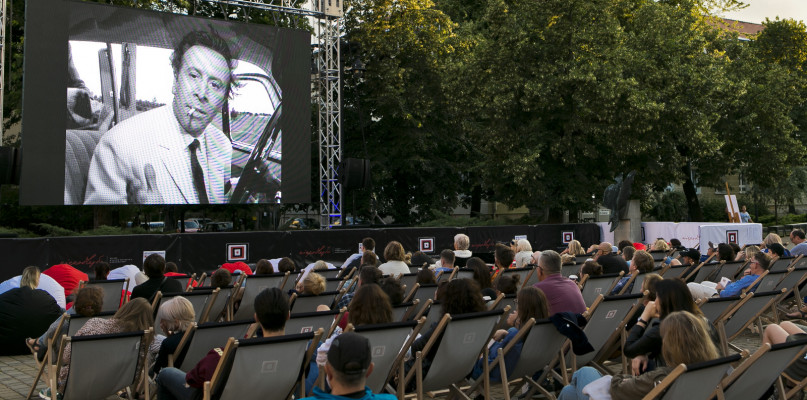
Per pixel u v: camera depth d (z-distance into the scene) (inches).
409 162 1073.5
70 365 180.2
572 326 201.9
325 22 797.9
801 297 369.1
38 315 316.5
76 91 622.5
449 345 191.3
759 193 1508.4
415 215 1199.6
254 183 709.3
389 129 1123.3
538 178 975.0
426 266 294.0
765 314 360.2
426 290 279.7
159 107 660.7
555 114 958.4
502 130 946.7
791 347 149.6
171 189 666.8
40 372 229.8
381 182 1116.5
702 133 940.6
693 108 964.6
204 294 270.4
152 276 286.4
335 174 802.8
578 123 924.6
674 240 526.6
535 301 208.2
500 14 957.8
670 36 967.0
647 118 896.3
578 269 394.0
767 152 1099.9
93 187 629.6
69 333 215.5
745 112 1099.9
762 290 316.2
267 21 1035.9
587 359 230.4
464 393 219.0
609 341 229.0
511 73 932.6
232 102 698.8
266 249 625.9
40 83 608.7
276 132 722.8
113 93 639.1
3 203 887.1
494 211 1616.6
